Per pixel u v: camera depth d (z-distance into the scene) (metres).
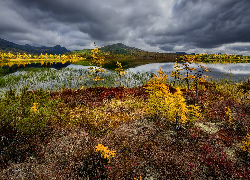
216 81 29.20
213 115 12.17
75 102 15.41
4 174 5.48
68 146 7.48
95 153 6.95
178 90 9.80
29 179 5.39
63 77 37.47
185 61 18.11
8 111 8.75
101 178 5.80
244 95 16.88
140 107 14.62
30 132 8.30
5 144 7.21
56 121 10.52
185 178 5.72
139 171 6.03
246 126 10.05
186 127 9.96
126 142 7.97
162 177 5.76
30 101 12.23
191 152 7.26
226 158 6.88
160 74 18.61
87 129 9.84
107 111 13.42
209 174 6.05
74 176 5.74
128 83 32.06
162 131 9.35
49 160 6.48
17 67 62.09
